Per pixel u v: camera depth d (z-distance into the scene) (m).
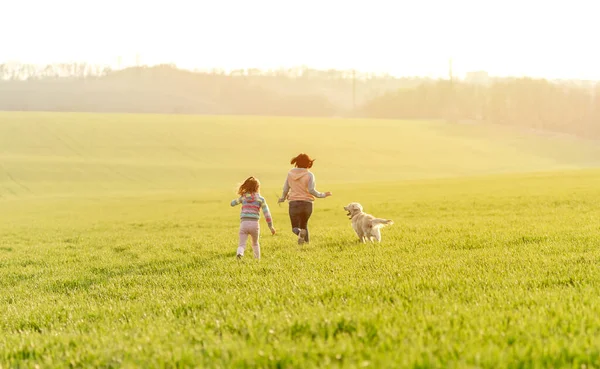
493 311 5.34
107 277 10.84
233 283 8.57
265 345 4.38
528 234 13.66
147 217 36.25
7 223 34.41
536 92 195.50
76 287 9.93
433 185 58.66
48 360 4.64
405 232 16.12
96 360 4.55
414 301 6.01
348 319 5.00
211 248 14.95
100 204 53.00
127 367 4.10
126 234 23.41
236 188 11.84
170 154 106.75
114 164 93.88
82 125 126.12
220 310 6.49
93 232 25.69
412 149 120.25
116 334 5.50
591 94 197.75
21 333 6.05
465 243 12.57
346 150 115.62
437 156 114.12
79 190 76.19
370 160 107.31
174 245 16.39
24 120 127.75
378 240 13.48
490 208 28.64
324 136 130.38
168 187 80.06
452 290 6.68
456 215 25.47
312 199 12.91
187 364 4.15
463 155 116.31
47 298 8.77
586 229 14.23
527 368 3.59
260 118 160.50
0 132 114.62
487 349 3.89
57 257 15.20
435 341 4.21
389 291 6.76
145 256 14.00
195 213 38.69
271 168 97.56
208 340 4.80
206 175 89.50
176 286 8.91
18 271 12.51
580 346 3.91
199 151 110.06
